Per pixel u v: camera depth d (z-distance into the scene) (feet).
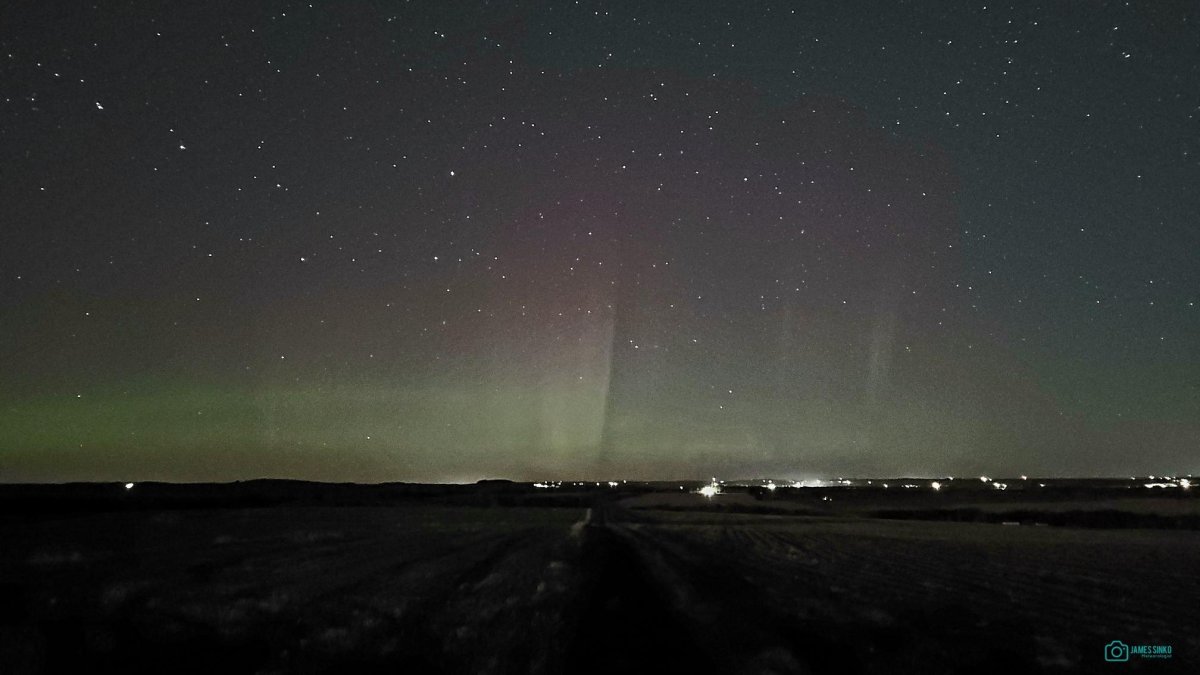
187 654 44.01
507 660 42.39
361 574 75.25
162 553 89.35
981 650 46.75
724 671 40.27
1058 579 77.15
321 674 40.06
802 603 61.11
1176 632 52.70
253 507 226.79
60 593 60.59
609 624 51.75
